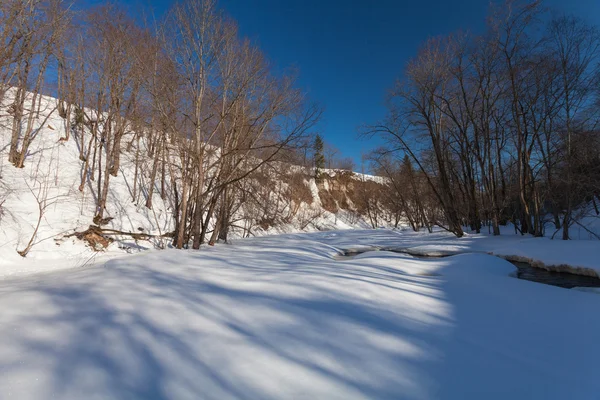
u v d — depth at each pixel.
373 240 20.38
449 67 17.47
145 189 18.95
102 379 2.69
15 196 12.35
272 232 28.81
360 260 9.49
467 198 21.25
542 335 3.91
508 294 5.76
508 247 12.70
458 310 4.79
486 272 7.97
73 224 12.90
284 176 15.13
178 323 3.90
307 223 36.19
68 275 7.18
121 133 16.11
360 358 3.18
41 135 17.27
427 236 21.77
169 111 12.21
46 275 7.75
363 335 3.70
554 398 2.61
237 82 12.68
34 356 3.03
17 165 14.14
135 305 4.54
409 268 8.29
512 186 19.38
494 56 16.19
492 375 2.94
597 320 4.43
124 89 14.73
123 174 18.77
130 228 15.02
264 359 3.08
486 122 18.38
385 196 40.16
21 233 11.13
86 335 3.51
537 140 15.67
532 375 2.96
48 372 2.76
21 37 10.73
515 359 3.27
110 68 13.96
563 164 14.84
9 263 9.80
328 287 5.52
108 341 3.37
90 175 16.69
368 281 6.04
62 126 19.30
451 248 14.66
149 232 15.59
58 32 11.84
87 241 12.71
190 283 5.83
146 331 3.64
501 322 4.32
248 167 14.38
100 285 5.71
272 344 3.40
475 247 14.69
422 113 18.22
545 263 9.95
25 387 2.54
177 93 11.77
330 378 2.80
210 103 12.33
